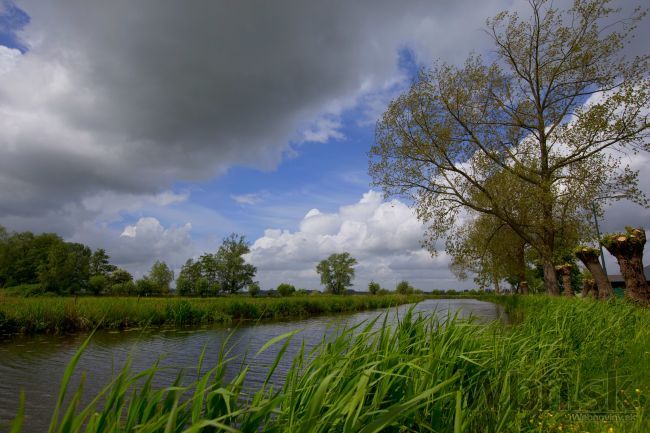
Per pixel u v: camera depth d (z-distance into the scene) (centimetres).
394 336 366
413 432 276
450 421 300
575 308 807
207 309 2275
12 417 591
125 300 2094
